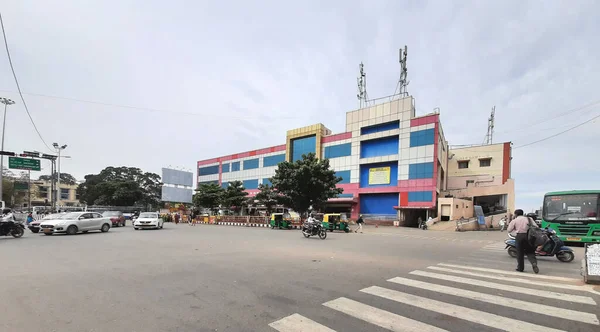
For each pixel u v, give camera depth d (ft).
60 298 16.43
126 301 15.97
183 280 20.53
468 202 116.57
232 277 21.45
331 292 17.70
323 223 81.71
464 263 28.45
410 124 116.78
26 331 12.08
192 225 104.63
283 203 99.35
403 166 116.47
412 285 19.36
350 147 134.51
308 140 152.35
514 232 25.46
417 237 63.57
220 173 207.72
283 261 28.35
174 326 12.67
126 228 84.28
